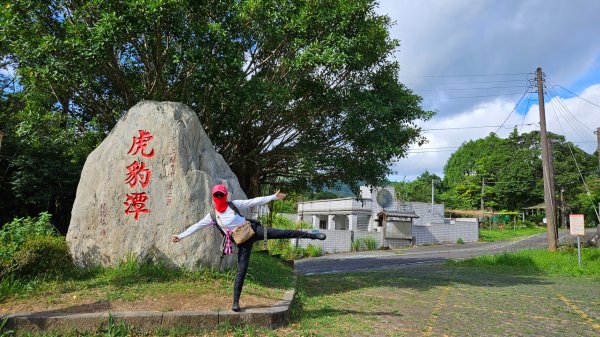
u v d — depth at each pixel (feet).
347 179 43.83
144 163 25.23
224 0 29.81
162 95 35.12
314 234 18.10
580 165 168.45
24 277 21.42
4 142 43.73
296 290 25.88
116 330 15.67
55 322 15.71
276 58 37.22
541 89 67.36
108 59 29.96
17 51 28.50
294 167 45.24
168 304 18.35
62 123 35.58
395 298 27.78
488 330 19.90
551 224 65.51
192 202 24.72
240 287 17.81
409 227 102.32
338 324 19.25
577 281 39.19
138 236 24.20
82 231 24.88
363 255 80.02
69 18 31.27
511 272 46.65
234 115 35.40
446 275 42.93
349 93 38.42
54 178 44.21
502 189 170.30
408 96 40.01
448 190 196.34
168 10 26.84
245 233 17.67
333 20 33.24
